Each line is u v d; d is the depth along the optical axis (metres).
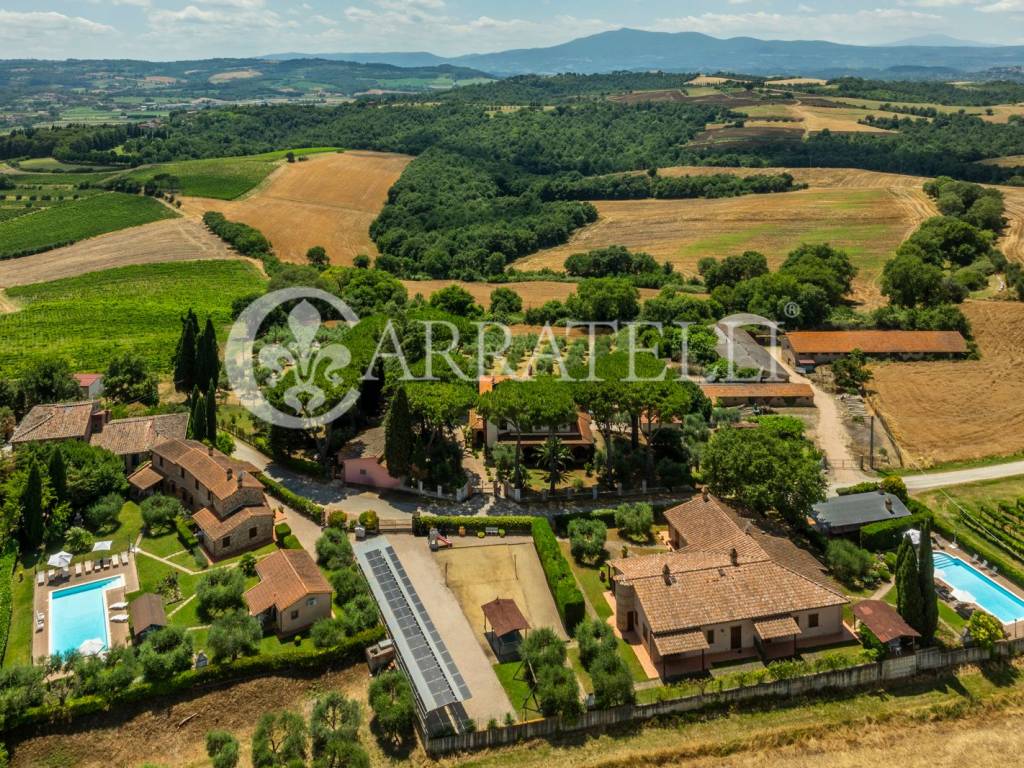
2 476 78.94
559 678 56.72
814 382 135.38
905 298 168.62
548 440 93.31
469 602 69.38
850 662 60.09
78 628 63.53
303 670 59.94
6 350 149.00
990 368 138.88
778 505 78.56
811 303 163.12
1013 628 66.25
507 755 53.94
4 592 66.06
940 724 57.44
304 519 83.06
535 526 79.31
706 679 59.59
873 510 81.88
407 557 76.38
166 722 55.44
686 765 53.75
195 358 117.94
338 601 67.81
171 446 89.50
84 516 80.25
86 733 53.97
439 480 89.94
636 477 92.94
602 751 54.38
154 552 75.44
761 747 55.19
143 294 197.12
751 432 84.62
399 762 53.34
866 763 54.09
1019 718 58.00
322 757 51.59
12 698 53.09
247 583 70.44
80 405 98.56
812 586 65.12
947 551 78.56
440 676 57.94
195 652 60.44
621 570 68.00
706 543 72.38
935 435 111.25
